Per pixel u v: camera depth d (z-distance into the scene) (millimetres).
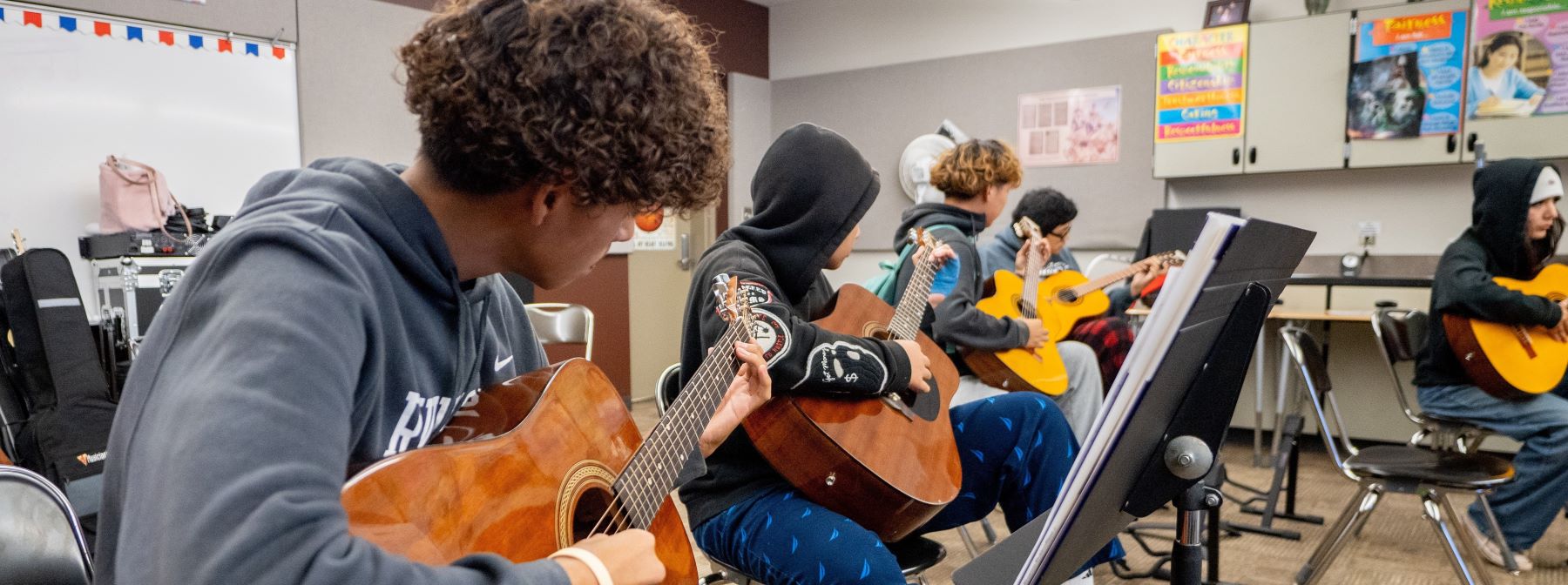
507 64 680
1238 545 2959
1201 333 846
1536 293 2855
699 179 784
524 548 808
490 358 985
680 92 748
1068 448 1634
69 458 2648
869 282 2395
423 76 704
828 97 6027
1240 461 4137
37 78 3277
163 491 511
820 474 1384
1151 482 977
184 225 3525
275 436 527
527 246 780
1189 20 4859
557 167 697
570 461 905
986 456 1639
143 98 3547
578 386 980
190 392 532
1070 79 5148
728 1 5930
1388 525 3164
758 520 1381
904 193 5750
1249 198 4863
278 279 586
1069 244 5207
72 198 3389
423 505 730
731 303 1240
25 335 2699
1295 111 4387
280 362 548
